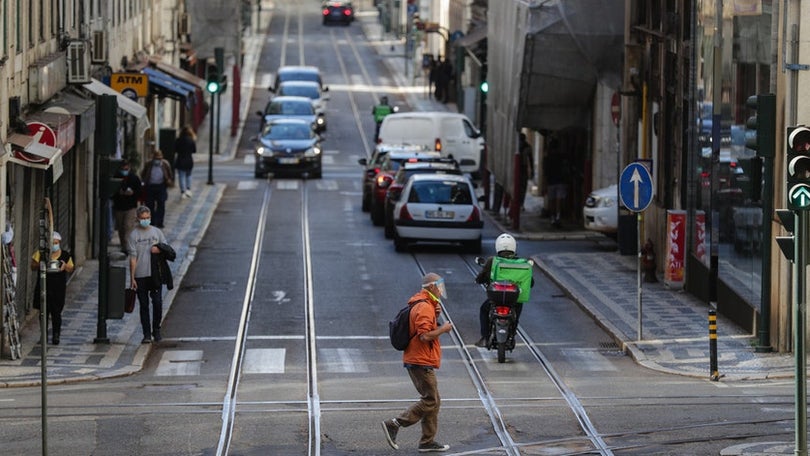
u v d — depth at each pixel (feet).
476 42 547.90
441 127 442.50
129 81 303.89
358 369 181.98
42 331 124.77
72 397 161.48
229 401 158.71
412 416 134.21
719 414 148.87
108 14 312.09
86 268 265.13
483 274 191.62
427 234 289.94
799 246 124.16
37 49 218.59
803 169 124.77
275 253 290.56
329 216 356.18
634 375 177.88
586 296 236.43
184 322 215.92
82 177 265.54
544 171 361.92
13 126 191.31
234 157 507.71
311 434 140.87
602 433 140.26
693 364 182.09
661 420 146.00
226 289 246.27
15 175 197.47
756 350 188.85
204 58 577.02
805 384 124.16
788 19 180.75
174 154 406.41
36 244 218.59
